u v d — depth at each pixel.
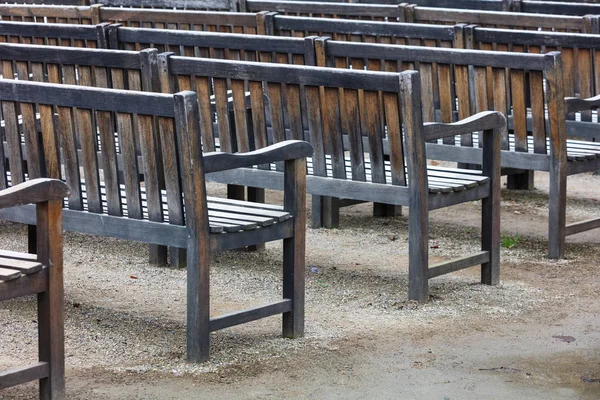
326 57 12.19
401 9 15.98
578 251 12.06
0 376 6.79
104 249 12.00
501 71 11.73
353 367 8.24
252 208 8.95
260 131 10.84
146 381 7.88
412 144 9.63
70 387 7.72
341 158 10.41
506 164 11.89
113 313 9.61
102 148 8.81
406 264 11.50
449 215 14.02
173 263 11.23
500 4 18.08
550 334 9.12
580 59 13.22
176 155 8.25
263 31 14.71
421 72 12.22
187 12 15.35
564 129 11.44
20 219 9.28
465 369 8.23
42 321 7.05
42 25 13.86
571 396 7.72
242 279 10.82
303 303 8.91
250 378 7.96
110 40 13.41
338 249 12.14
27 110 9.05
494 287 10.53
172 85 11.05
